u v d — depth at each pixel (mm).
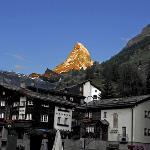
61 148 28719
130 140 69625
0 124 80562
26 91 80625
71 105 84125
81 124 79250
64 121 82500
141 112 71688
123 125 72062
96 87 133000
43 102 78500
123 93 136625
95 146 74125
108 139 74250
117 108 74438
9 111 82000
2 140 55281
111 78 187875
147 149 70875
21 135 76562
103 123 74750
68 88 128000
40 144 72312
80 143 74688
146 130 71750
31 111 77188
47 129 76812
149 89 130250
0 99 84438
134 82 155125
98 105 79125
